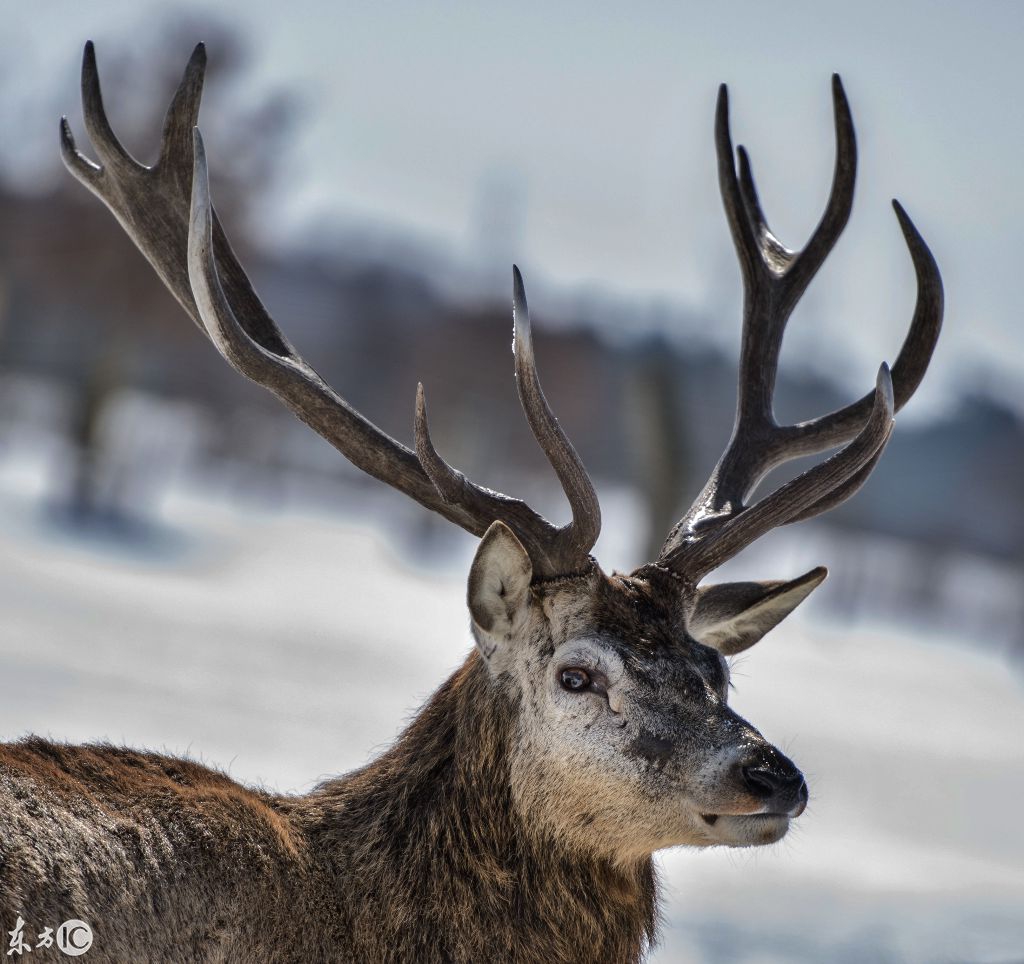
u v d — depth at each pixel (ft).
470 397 581.53
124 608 241.96
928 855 162.61
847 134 81.97
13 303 491.31
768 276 80.74
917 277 77.71
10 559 268.00
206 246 64.23
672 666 63.52
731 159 81.51
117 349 400.47
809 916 124.06
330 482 549.95
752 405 77.92
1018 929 129.39
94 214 419.95
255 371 66.44
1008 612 516.73
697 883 134.62
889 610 490.49
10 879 53.93
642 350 228.84
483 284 614.34
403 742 67.31
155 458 468.75
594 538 65.05
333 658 238.07
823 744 224.53
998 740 272.72
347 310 611.47
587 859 64.08
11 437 474.08
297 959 60.13
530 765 63.67
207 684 187.83
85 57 73.97
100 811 58.23
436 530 478.18
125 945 55.57
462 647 285.64
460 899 62.90
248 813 62.03
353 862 63.57
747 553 540.11
